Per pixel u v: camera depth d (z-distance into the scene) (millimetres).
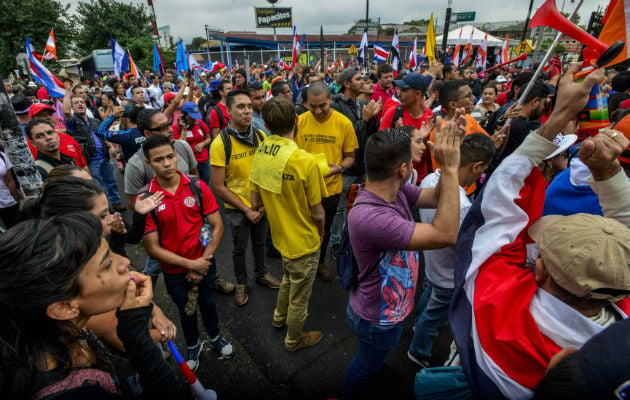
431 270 2076
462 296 1158
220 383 2332
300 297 2340
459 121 1317
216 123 4586
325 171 2164
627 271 795
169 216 2047
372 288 1595
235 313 2963
